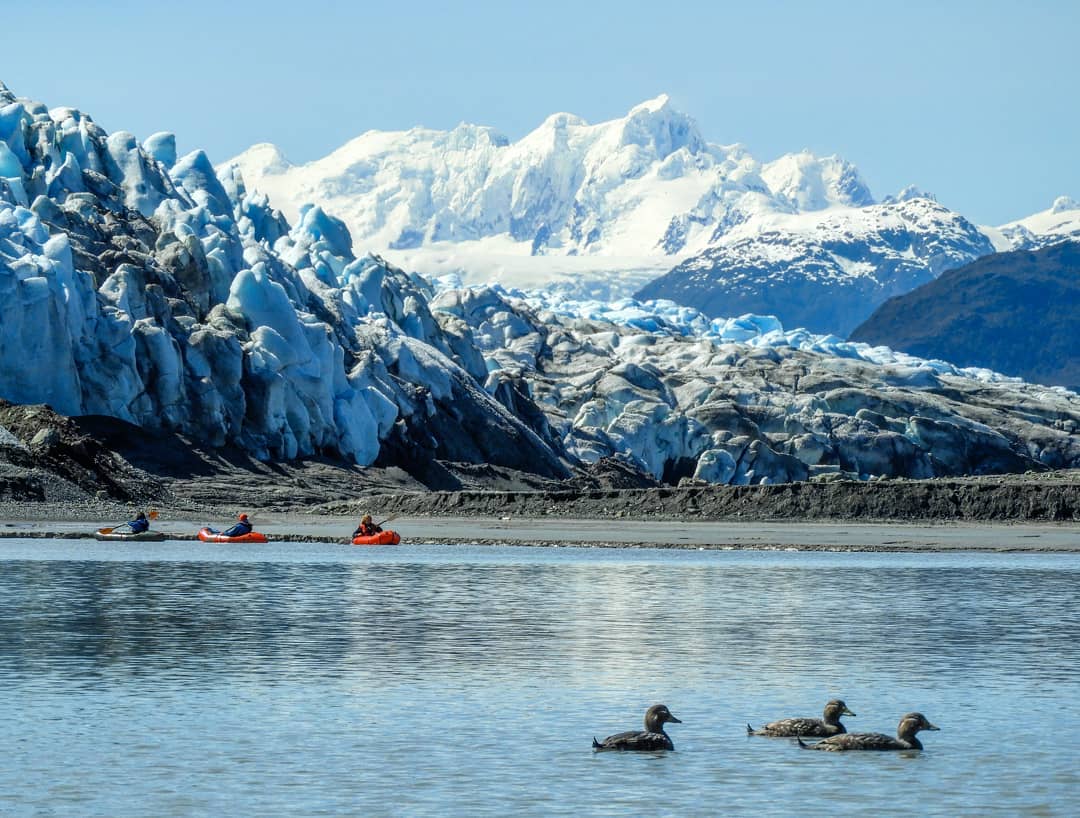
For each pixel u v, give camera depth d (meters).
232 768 68.19
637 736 72.06
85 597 135.25
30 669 94.38
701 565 182.38
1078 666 98.31
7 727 76.81
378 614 124.94
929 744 73.94
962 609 133.38
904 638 112.19
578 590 147.50
